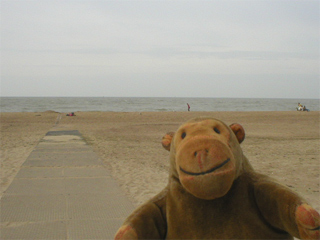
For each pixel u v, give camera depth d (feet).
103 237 11.39
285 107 245.04
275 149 34.53
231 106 253.65
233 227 4.80
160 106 246.47
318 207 15.47
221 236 4.79
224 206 4.87
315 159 28.76
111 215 13.64
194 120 5.35
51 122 71.56
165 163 27.20
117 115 94.73
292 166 25.73
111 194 16.69
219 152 4.45
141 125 65.21
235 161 4.81
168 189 5.43
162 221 5.25
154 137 45.75
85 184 18.58
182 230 4.98
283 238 4.93
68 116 89.71
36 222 12.75
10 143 37.55
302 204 4.20
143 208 5.20
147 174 22.81
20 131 51.93
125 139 42.75
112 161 27.32
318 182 20.63
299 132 52.13
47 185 18.22
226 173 4.36
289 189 4.63
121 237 4.70
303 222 4.06
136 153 31.89
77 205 14.84
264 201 4.75
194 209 4.93
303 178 21.74
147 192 18.15
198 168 4.37
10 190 17.11
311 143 39.22
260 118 81.30
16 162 26.40
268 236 4.82
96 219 13.14
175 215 5.08
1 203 14.96
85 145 35.04
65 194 16.55
